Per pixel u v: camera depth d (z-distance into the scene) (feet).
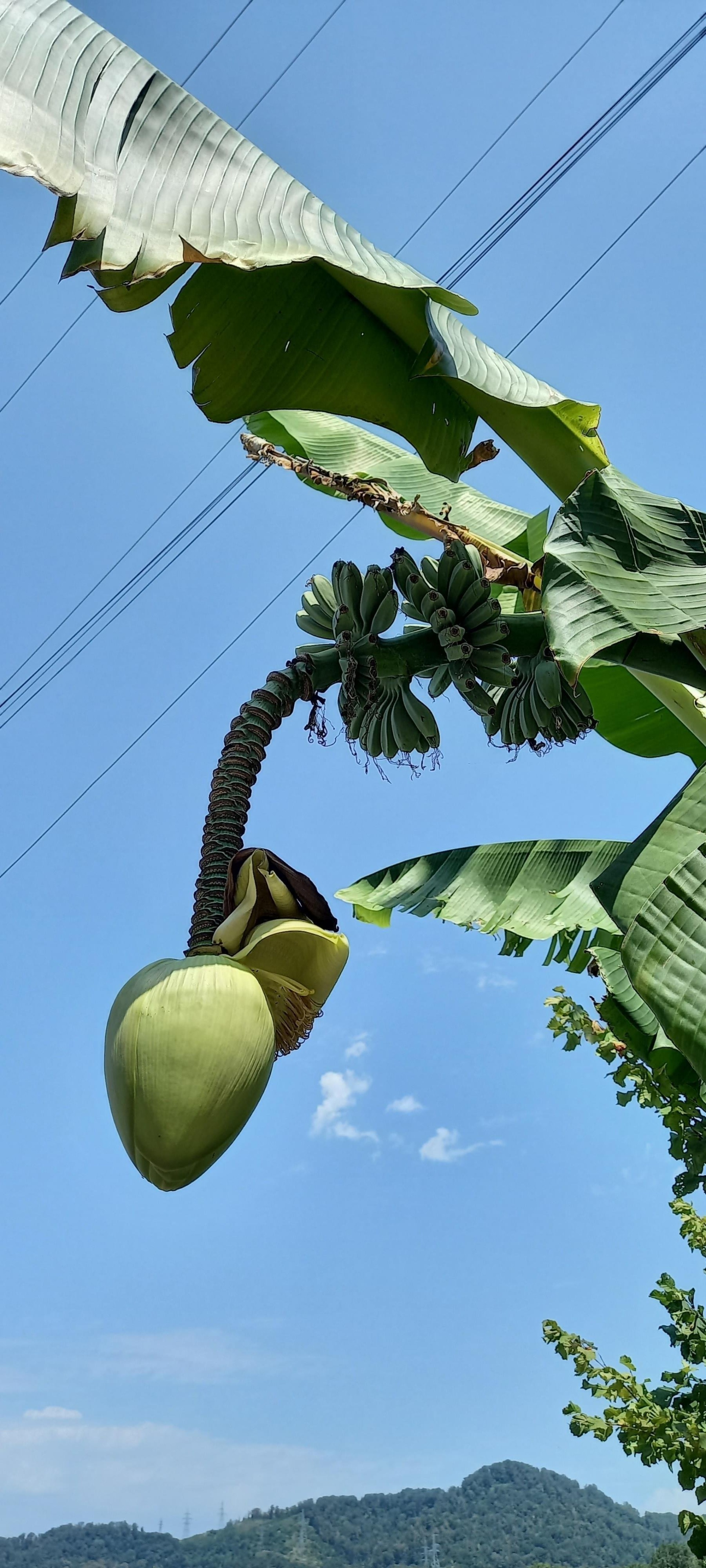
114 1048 6.64
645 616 7.91
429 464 11.32
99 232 7.25
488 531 15.57
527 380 10.70
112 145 7.60
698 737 12.57
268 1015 6.81
